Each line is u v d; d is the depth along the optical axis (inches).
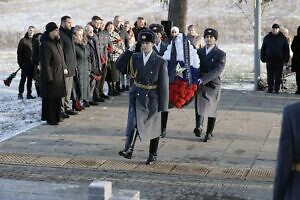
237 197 322.7
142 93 370.0
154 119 373.1
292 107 179.3
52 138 455.5
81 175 363.6
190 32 508.7
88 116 536.1
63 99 529.3
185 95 423.8
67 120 519.8
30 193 296.7
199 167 377.7
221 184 344.8
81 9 1818.4
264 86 707.4
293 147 177.5
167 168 375.6
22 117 543.2
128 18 1653.5
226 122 513.3
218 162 389.1
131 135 375.2
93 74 580.4
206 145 433.1
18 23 1644.9
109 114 545.6
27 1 1934.1
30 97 656.4
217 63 426.0
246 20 1573.6
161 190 335.0
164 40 523.2
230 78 823.7
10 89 729.0
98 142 442.9
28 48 644.1
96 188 259.4
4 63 1045.2
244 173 364.8
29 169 376.5
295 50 661.3
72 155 406.9
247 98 641.6
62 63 498.9
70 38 523.8
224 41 1421.0
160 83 369.7
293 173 180.7
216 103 439.2
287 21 1542.8
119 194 265.1
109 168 377.4
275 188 179.6
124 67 378.9
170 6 757.3
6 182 313.9
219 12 1665.8
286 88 716.0
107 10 1787.6
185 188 338.0
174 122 510.9
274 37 665.0
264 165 382.0
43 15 1753.2
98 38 584.4
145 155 406.3
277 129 487.5
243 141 445.7
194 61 426.3
